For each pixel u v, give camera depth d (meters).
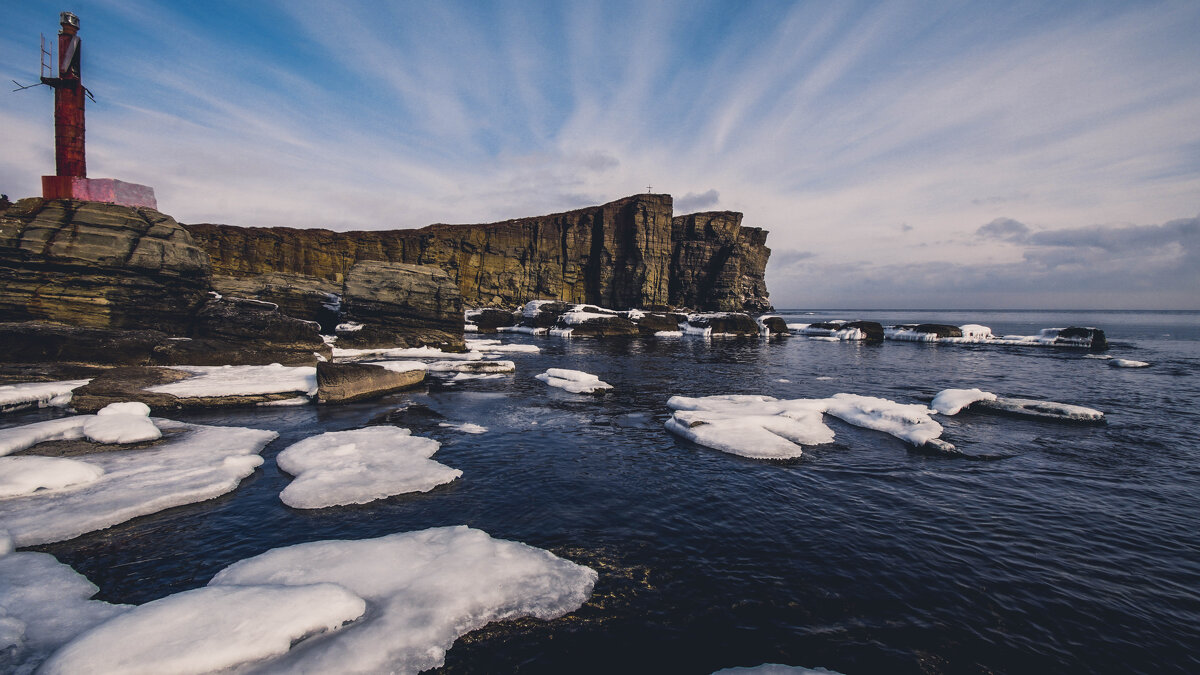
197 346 21.28
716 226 103.00
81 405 14.68
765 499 9.42
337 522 8.13
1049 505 9.20
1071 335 45.59
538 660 5.02
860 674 4.90
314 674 4.54
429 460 11.05
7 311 20.83
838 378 26.08
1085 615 5.93
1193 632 5.64
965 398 17.50
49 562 6.52
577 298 101.00
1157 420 15.96
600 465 11.37
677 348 45.56
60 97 24.67
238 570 6.27
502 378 24.75
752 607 6.00
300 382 18.41
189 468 9.96
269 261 77.88
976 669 5.01
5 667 4.48
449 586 6.06
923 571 6.87
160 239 24.28
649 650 5.21
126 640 4.51
